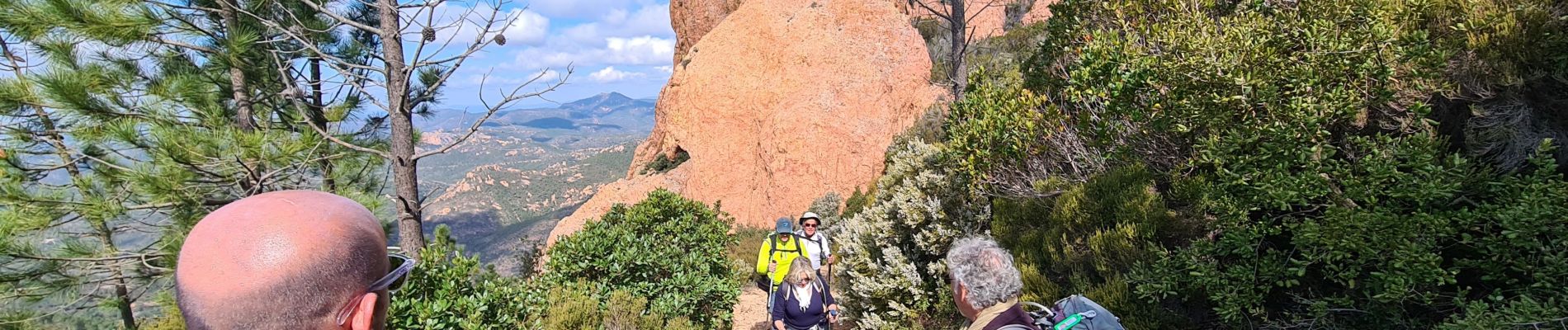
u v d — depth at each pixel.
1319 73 4.29
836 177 18.61
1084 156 6.18
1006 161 6.71
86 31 6.73
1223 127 4.48
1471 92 3.91
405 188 6.01
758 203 19.92
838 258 8.87
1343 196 3.76
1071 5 6.87
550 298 6.19
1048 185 6.22
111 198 8.12
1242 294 3.98
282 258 0.95
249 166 7.41
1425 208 3.54
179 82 7.88
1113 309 4.55
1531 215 2.97
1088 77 5.43
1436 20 4.32
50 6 6.61
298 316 0.96
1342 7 4.55
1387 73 4.02
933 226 7.23
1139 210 4.86
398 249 1.46
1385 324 3.66
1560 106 3.58
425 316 4.57
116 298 9.28
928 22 23.33
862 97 19.08
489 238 68.94
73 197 7.94
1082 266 5.23
